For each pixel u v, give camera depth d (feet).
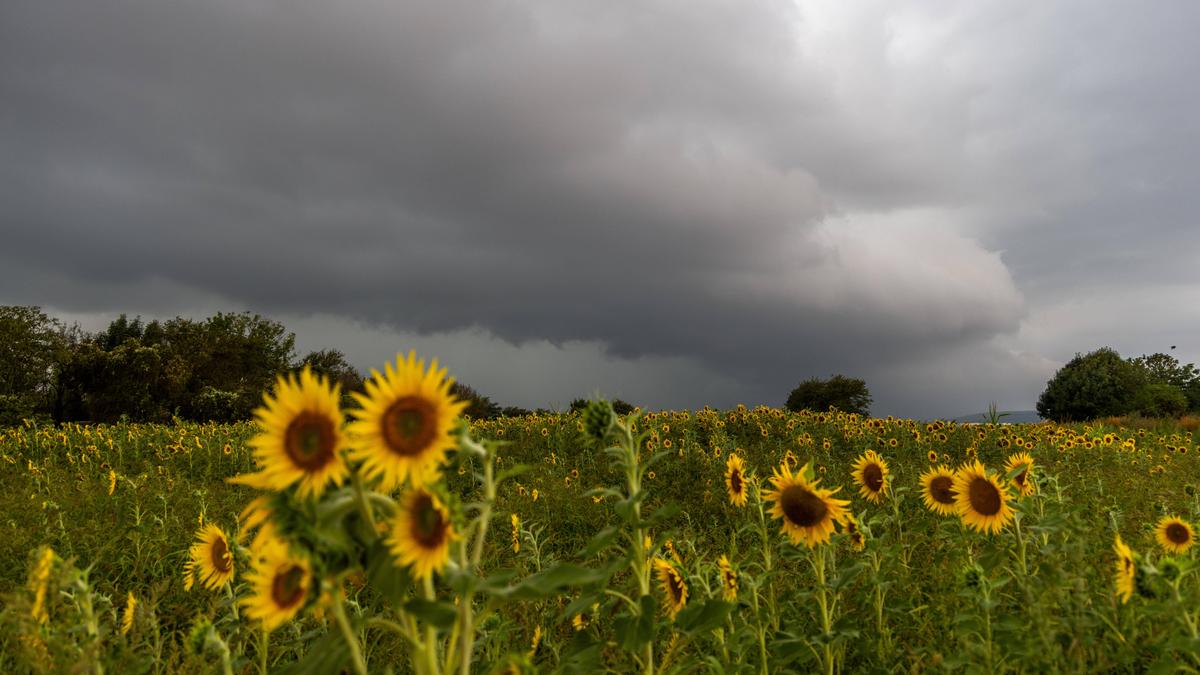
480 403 96.68
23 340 137.80
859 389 148.36
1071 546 11.93
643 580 9.18
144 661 8.89
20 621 7.36
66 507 26.68
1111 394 151.33
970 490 14.35
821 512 12.14
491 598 6.45
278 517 5.76
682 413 57.77
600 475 39.42
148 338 162.71
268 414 5.88
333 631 6.40
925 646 12.22
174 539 21.45
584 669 8.67
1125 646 9.92
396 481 5.80
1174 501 23.07
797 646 11.27
